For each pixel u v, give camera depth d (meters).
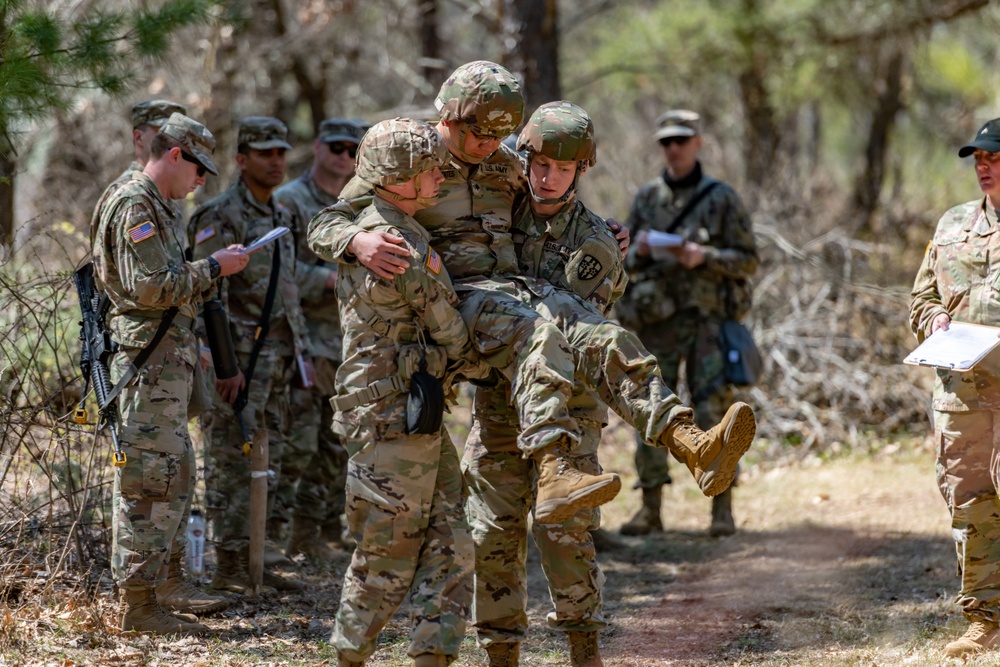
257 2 47.88
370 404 12.09
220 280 18.52
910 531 23.88
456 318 12.02
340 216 12.50
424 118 46.84
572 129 12.70
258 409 19.05
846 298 35.47
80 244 24.20
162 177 15.78
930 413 33.69
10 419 17.11
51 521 16.64
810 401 34.72
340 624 12.20
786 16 41.97
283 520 20.70
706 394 24.36
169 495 15.48
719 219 24.56
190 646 15.23
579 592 12.94
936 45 55.97
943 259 15.47
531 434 11.52
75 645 14.62
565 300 12.71
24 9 19.80
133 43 21.92
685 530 25.61
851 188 57.31
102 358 15.53
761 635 16.81
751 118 48.03
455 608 12.01
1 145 19.89
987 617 14.98
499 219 12.93
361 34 54.31
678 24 43.56
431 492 12.19
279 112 52.97
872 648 15.69
